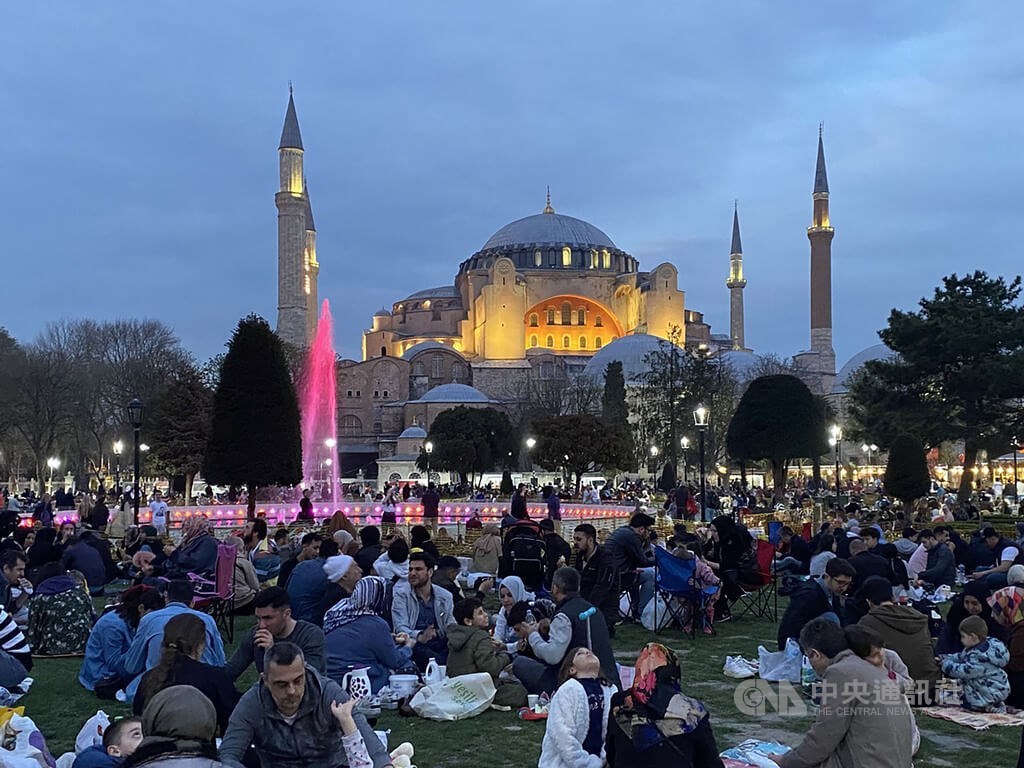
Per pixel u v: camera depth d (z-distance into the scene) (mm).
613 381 82000
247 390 29625
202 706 4602
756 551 16234
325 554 12211
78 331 74750
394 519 26969
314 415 87375
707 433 65750
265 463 29406
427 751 8031
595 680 6789
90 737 7129
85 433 72062
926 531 17500
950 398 42812
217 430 29656
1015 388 40875
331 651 9164
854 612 10602
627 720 5332
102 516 24578
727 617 15289
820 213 117250
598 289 130375
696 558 13891
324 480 85188
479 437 76875
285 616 6945
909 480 38312
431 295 146500
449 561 11906
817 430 48156
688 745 5199
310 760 5164
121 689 9773
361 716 5375
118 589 18859
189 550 13234
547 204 146875
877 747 5438
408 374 116000
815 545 18547
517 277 122750
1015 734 8602
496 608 15938
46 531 16391
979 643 9562
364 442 113125
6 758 5992
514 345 120938
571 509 42062
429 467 76938
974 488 58688
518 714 9250
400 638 10109
